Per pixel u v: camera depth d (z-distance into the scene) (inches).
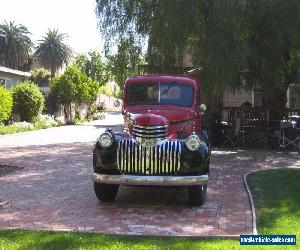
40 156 597.9
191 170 311.1
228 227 274.8
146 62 706.2
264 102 754.2
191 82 391.9
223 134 725.3
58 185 406.6
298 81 730.8
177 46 634.8
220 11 587.5
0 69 1464.1
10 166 507.2
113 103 3053.6
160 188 395.5
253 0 604.7
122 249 227.1
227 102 964.6
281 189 383.6
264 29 646.5
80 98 1405.0
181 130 358.3
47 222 283.9
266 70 677.9
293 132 681.6
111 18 709.3
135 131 316.5
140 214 307.3
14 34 3176.7
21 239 241.0
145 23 679.1
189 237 249.9
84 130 1122.0
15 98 1123.9
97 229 268.8
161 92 390.3
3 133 952.9
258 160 576.7
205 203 340.5
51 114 1389.0
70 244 233.8
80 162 547.5
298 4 605.6
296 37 631.2
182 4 597.0
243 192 379.9
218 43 603.2
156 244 235.3
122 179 312.8
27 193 371.2
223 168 510.0
